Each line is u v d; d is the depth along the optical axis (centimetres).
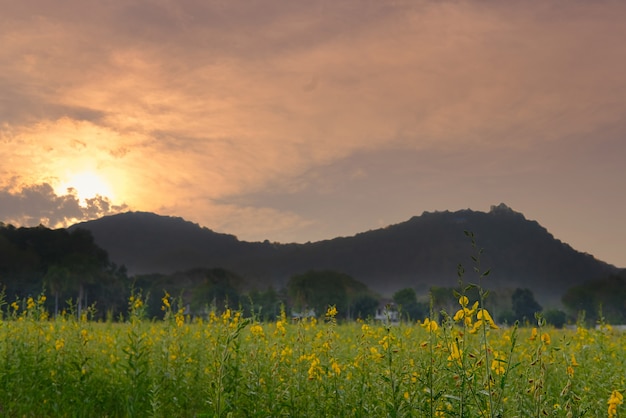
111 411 967
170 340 1083
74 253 11056
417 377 667
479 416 559
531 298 12875
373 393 780
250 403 805
